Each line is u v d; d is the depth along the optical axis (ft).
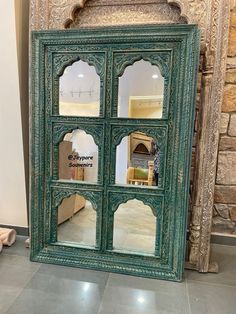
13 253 5.77
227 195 6.20
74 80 4.99
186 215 4.75
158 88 4.67
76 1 5.10
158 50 4.53
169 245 4.93
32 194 5.32
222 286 4.80
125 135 4.89
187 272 5.22
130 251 5.15
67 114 5.09
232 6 5.43
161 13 5.06
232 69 5.65
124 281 4.86
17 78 5.43
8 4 4.96
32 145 5.20
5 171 6.24
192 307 4.21
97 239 5.24
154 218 5.14
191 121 4.51
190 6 4.77
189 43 4.36
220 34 4.66
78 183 5.18
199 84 4.97
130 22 5.17
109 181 5.05
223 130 5.93
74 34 4.75
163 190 4.85
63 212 5.57
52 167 5.24
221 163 6.07
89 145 5.13
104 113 4.87
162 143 4.75
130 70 4.75
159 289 4.66
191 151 4.62
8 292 4.45
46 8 5.18
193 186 5.22
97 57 4.78
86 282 4.79
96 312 4.04
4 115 5.74
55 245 5.43
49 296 4.37
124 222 5.29
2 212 6.72
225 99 5.80
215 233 6.42
